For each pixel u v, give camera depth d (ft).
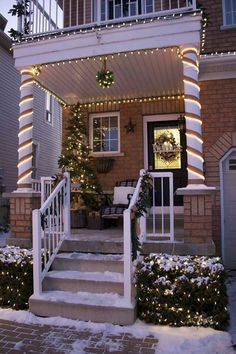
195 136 16.39
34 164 45.06
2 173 36.65
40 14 20.67
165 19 16.63
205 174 21.54
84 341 11.87
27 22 19.44
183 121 24.76
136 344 11.63
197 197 15.70
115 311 13.23
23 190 18.75
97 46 17.75
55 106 51.93
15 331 12.75
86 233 19.45
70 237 17.76
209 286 13.05
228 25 23.35
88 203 22.20
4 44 37.99
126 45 17.29
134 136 25.89
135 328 12.85
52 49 18.44
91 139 27.14
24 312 14.42
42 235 16.22
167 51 17.65
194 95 16.53
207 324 12.89
